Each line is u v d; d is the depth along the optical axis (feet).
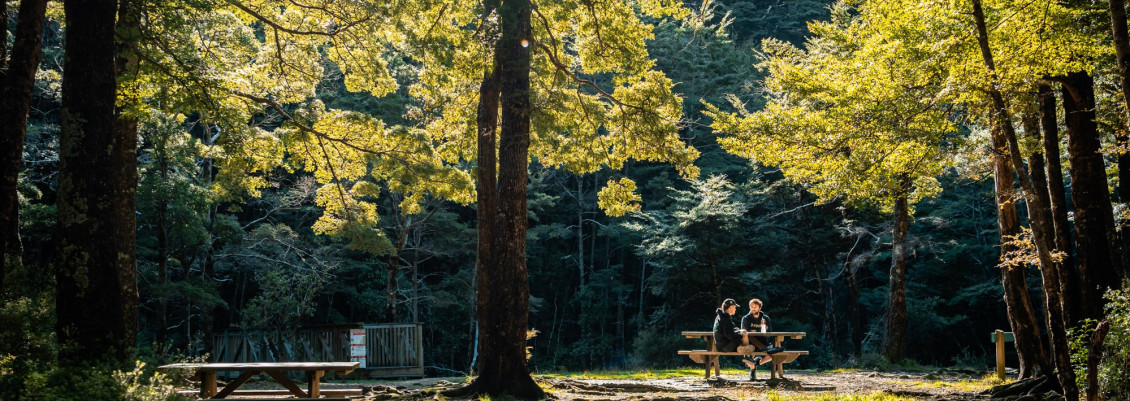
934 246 97.55
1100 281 36.68
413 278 106.42
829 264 105.81
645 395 40.81
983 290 111.96
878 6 39.32
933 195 80.12
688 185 131.03
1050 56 32.71
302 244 94.63
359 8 51.06
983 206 122.31
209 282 79.51
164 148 69.97
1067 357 28.86
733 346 49.75
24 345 28.60
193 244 75.56
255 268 94.17
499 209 41.98
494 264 41.57
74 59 33.37
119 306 33.14
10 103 31.91
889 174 39.37
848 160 39.40
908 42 36.14
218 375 65.82
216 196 75.36
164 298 70.49
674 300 110.73
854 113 37.58
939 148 38.17
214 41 53.06
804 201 99.96
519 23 43.14
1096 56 34.86
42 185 86.94
